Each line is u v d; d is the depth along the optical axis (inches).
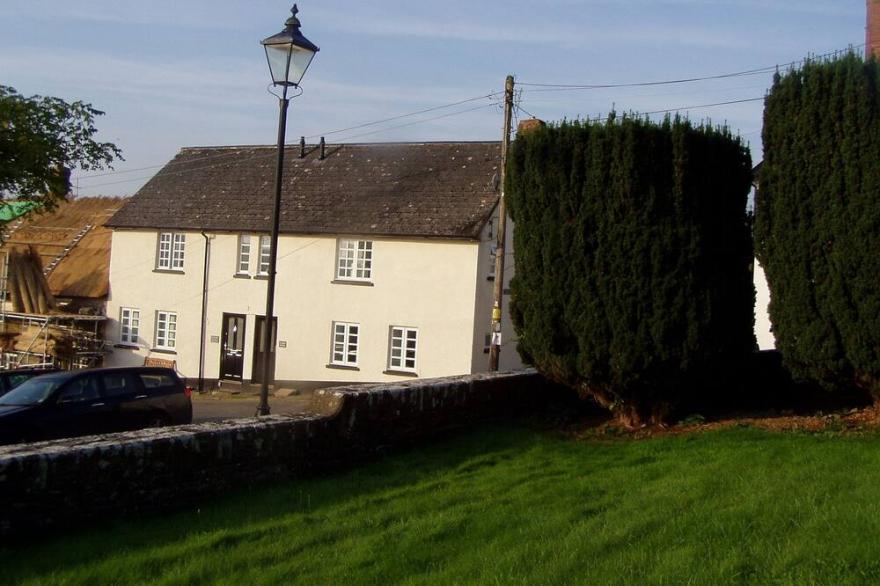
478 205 1106.1
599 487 354.6
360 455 432.1
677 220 452.8
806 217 437.7
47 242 1537.9
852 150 420.8
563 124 475.8
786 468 358.0
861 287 418.9
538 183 477.1
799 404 532.4
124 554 291.4
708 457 396.5
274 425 391.9
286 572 269.1
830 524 273.0
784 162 445.4
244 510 345.7
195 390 1245.7
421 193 1165.7
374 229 1127.6
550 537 287.6
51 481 313.4
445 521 312.3
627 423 493.4
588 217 463.2
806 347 439.2
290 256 1195.9
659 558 256.5
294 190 1268.5
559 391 576.7
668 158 454.9
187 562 282.5
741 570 242.2
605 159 458.3
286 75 498.9
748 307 491.5
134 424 636.1
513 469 404.2
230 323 1253.1
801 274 439.2
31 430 571.5
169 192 1370.6
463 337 1069.8
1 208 960.3
